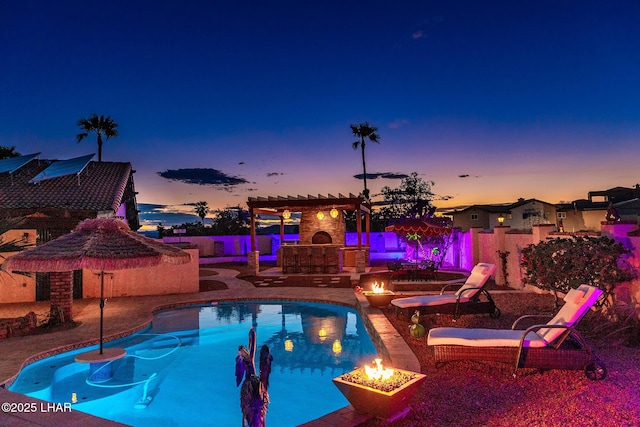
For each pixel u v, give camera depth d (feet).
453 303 31.48
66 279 34.09
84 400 20.71
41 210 41.24
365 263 72.28
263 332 34.12
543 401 16.33
